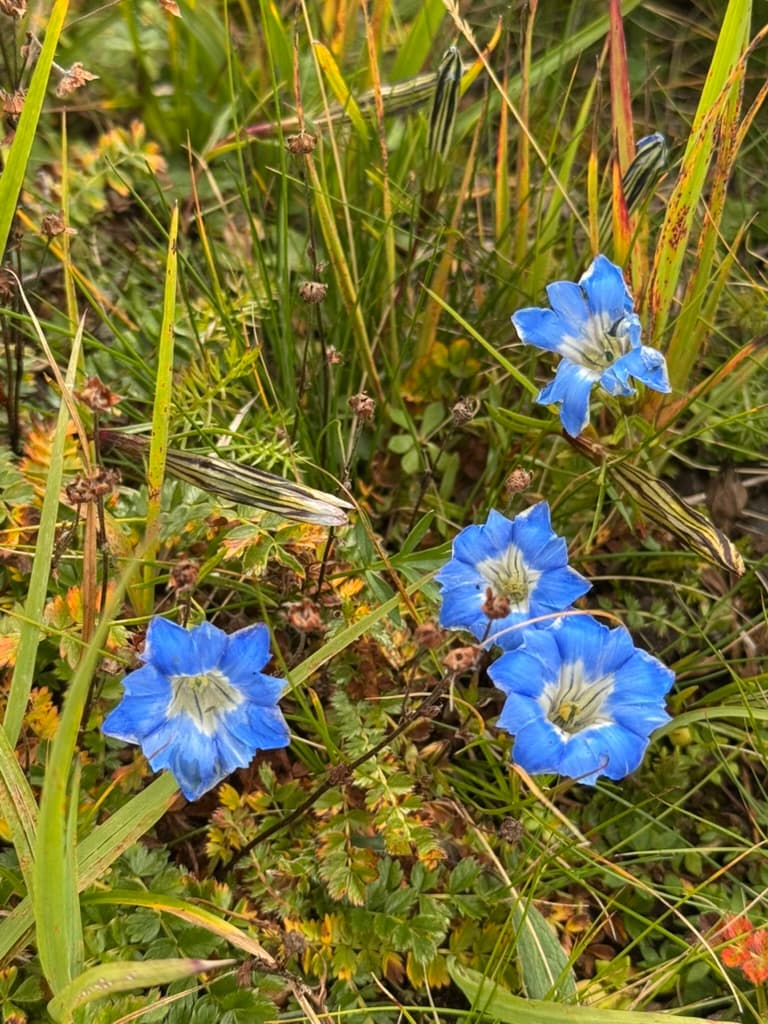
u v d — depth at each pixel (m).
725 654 0.32
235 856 0.25
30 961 0.22
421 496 0.29
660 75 0.43
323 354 0.30
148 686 0.20
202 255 0.38
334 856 0.24
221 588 0.30
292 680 0.21
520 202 0.33
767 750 0.29
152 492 0.22
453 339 0.36
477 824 0.27
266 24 0.32
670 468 0.35
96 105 0.39
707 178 0.40
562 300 0.25
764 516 0.35
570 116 0.42
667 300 0.29
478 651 0.20
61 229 0.25
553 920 0.26
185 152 0.40
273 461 0.28
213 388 0.29
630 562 0.33
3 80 0.36
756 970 0.24
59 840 0.16
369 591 0.28
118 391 0.32
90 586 0.21
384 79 0.39
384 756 0.25
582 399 0.25
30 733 0.24
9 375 0.29
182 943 0.22
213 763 0.21
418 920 0.24
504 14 0.42
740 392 0.36
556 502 0.31
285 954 0.22
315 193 0.31
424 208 0.32
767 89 0.28
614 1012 0.22
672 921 0.28
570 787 0.29
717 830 0.29
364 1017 0.24
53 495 0.20
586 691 0.23
